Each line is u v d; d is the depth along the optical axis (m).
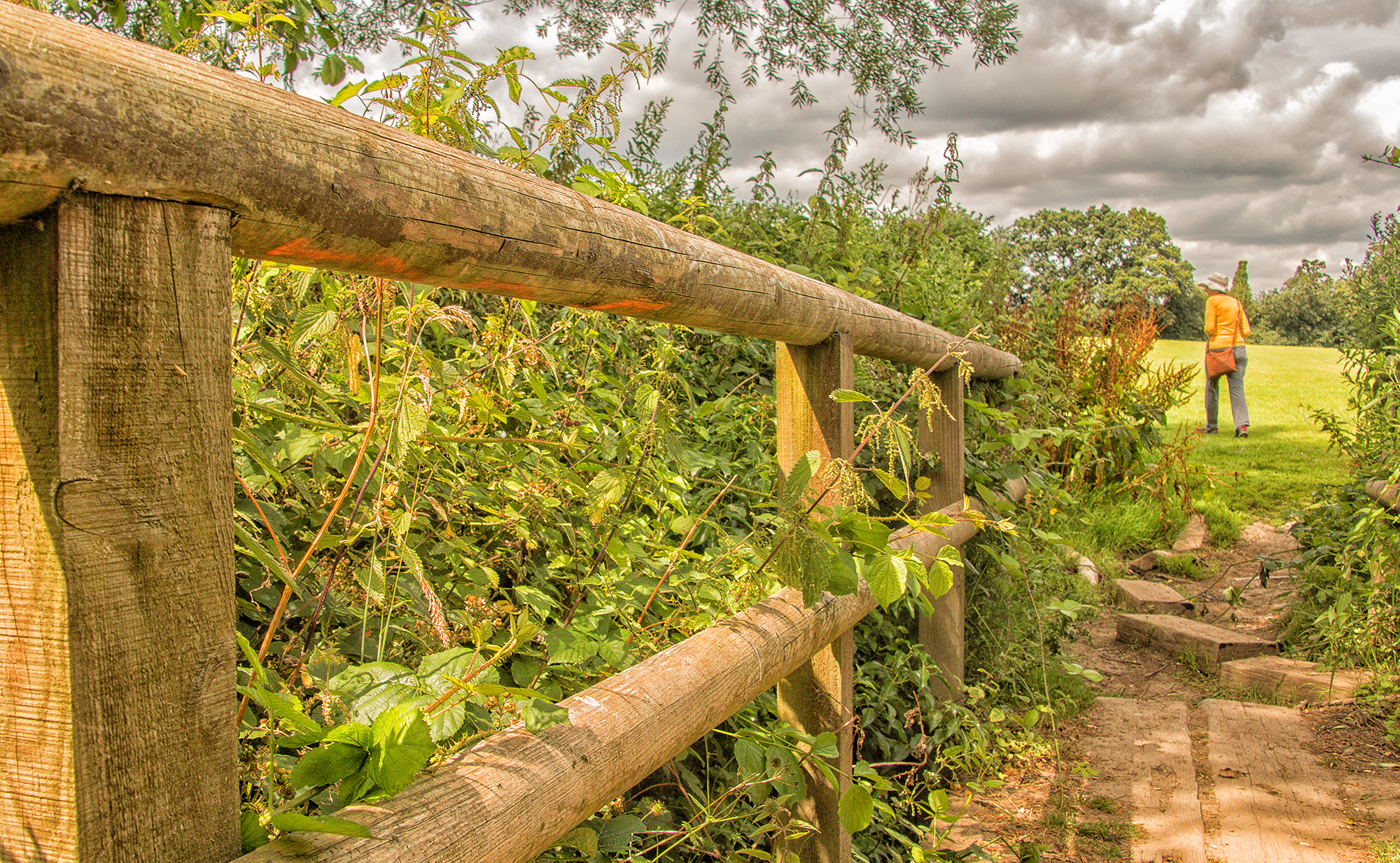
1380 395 4.86
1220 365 9.79
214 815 0.66
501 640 1.43
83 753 0.57
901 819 2.52
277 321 1.68
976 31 9.04
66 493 0.56
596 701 1.10
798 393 1.98
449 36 1.49
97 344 0.57
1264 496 7.48
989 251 7.84
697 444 2.73
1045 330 6.50
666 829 1.73
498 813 0.83
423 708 0.98
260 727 0.92
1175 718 3.80
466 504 1.65
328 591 1.21
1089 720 3.82
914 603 3.14
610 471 1.71
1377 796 3.04
